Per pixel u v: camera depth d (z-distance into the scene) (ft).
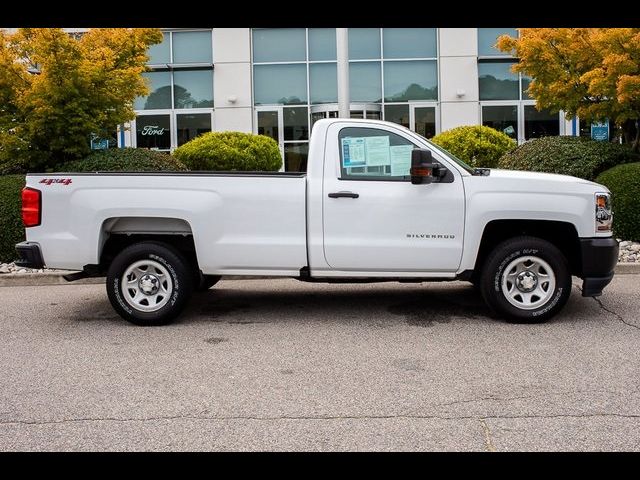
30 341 20.84
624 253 32.35
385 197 21.65
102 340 20.81
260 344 20.03
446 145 46.73
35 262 22.25
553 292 21.67
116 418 14.34
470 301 25.66
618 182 34.42
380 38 66.33
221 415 14.42
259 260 22.00
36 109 37.55
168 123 67.62
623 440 12.85
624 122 42.42
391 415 14.26
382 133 22.13
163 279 22.39
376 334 20.97
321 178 21.88
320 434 13.34
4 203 34.22
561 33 39.58
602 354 18.40
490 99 66.18
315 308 24.85
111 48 41.86
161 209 21.93
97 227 22.07
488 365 17.60
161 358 18.75
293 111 67.26
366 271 21.97
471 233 21.61
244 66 66.49
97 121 39.32
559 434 13.16
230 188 21.93
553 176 22.47
